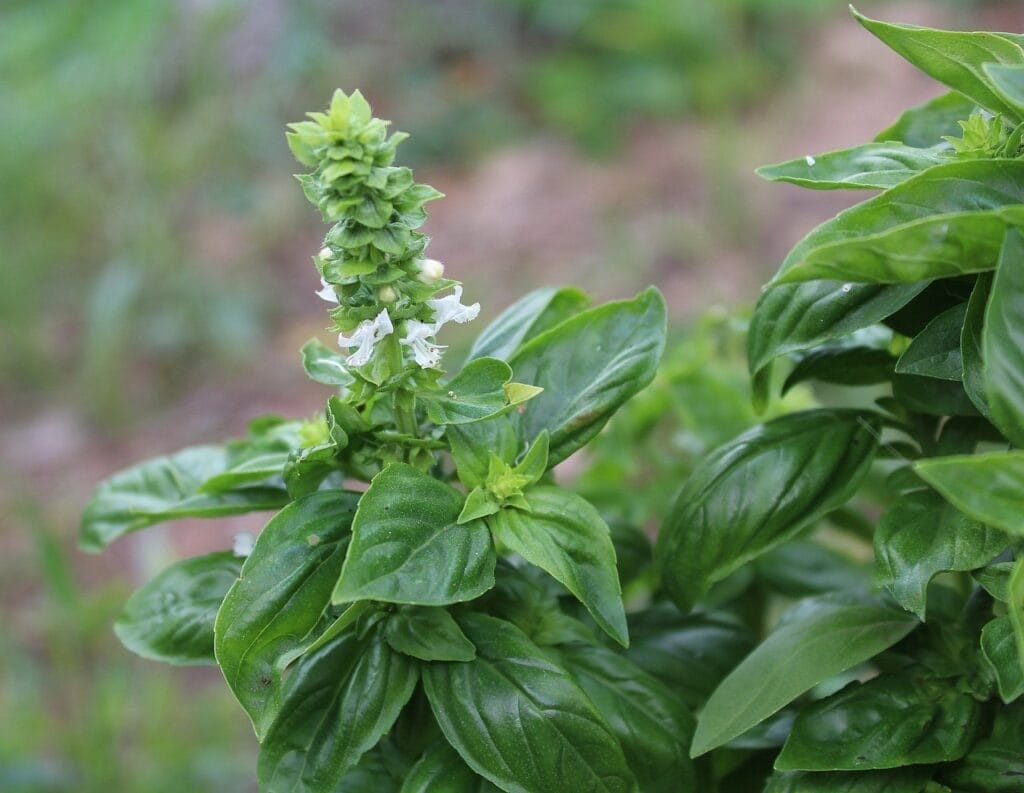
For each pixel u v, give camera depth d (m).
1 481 0.97
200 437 0.99
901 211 0.41
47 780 0.67
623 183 1.19
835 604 0.46
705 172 1.18
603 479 0.57
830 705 0.43
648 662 0.49
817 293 0.43
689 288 1.02
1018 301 0.38
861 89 1.24
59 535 0.91
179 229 1.22
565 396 0.45
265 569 0.42
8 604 0.85
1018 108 0.42
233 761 0.70
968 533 0.42
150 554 0.82
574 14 1.37
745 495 0.45
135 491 0.48
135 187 1.20
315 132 0.40
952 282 0.43
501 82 1.37
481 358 0.43
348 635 0.44
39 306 1.15
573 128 1.28
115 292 1.07
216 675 0.79
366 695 0.43
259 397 1.03
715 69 1.29
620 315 0.45
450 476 0.47
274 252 1.20
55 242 1.19
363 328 0.41
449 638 0.43
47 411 1.05
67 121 1.24
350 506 0.43
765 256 1.05
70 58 1.32
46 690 0.77
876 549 0.42
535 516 0.43
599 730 0.42
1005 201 0.41
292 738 0.43
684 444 0.57
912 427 0.46
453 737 0.43
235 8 1.33
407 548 0.41
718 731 0.43
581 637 0.46
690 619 0.50
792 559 0.53
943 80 0.42
